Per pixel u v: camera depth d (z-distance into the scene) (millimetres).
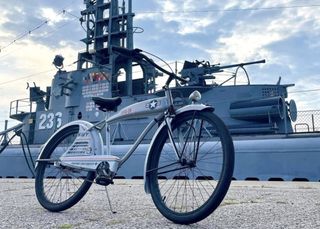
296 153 11844
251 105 13766
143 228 2979
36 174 4438
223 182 3000
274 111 13117
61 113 17531
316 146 11664
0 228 3049
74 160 4070
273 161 12094
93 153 4008
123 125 14977
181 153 3453
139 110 3838
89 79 16859
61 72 18141
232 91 14508
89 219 3453
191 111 3502
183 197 4320
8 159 18297
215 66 15453
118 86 17875
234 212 3713
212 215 3547
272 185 7809
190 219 3068
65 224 3193
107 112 4223
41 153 4492
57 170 4309
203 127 3445
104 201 4910
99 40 19344
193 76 15031
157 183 3584
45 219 3484
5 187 7625
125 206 4391
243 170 12422
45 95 20188
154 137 3643
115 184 8289
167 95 3670
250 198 5020
